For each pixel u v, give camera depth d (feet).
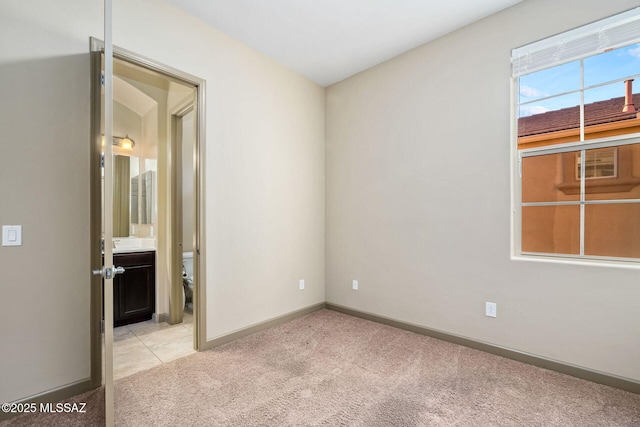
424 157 9.27
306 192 11.32
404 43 9.20
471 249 8.33
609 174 6.63
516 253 7.80
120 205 11.85
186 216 12.77
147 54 7.06
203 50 8.13
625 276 6.23
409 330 9.58
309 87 11.44
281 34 8.70
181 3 7.42
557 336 7.02
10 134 5.44
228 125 8.75
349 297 11.28
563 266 6.93
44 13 5.75
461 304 8.52
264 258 9.78
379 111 10.39
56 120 5.90
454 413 5.56
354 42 9.12
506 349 7.73
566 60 6.92
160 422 5.28
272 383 6.56
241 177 9.10
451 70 8.68
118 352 8.07
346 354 7.97
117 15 6.64
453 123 8.66
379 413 5.56
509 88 7.69
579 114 6.95
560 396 6.07
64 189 6.01
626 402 5.85
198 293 8.13
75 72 6.11
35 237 5.69
